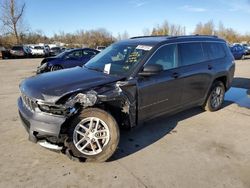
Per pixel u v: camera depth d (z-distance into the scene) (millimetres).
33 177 3289
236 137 4629
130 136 4578
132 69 4121
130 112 3963
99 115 3566
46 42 72125
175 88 4703
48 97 3414
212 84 5789
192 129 4965
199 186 3160
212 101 5965
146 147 4156
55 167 3521
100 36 70312
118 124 4031
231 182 3246
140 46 4578
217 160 3783
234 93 8367
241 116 5828
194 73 5090
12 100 7055
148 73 4039
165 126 5082
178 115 5781
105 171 3449
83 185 3150
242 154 3982
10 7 46219
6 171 3408
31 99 3512
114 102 3785
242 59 26141
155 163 3672
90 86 3660
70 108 3404
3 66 18766
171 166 3600
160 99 4465
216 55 5914
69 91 3486
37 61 24969
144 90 4137
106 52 5016
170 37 4992
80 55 12484
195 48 5344
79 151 3557
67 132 3496
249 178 3340
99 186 3137
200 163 3691
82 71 4391
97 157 3609
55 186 3121
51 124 3344
